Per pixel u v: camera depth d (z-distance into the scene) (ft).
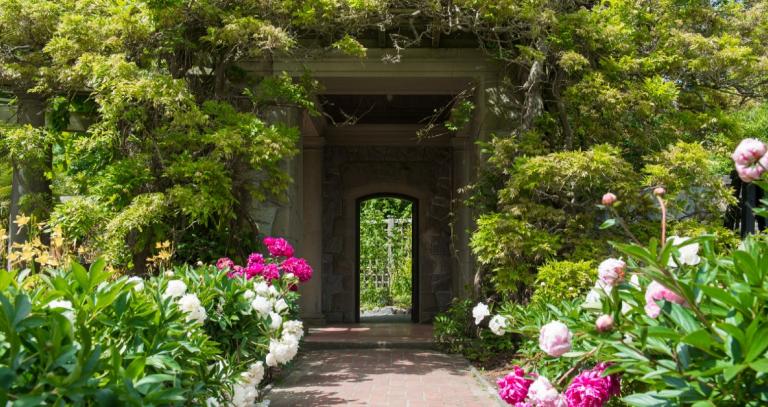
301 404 17.94
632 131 25.29
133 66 21.70
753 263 5.21
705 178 22.03
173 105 21.90
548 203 25.23
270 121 27.61
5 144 24.94
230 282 14.89
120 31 23.15
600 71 24.31
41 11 23.29
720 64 23.91
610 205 6.12
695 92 26.32
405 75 28.63
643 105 22.88
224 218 25.21
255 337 14.55
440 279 41.45
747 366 4.57
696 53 24.56
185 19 24.18
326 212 42.16
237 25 22.93
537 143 23.98
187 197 22.08
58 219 22.15
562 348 5.79
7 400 4.88
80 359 5.19
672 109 24.48
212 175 23.03
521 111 26.58
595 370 6.81
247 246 26.50
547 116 24.97
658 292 5.45
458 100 31.86
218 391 10.52
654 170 21.67
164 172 23.24
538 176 22.34
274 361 13.03
